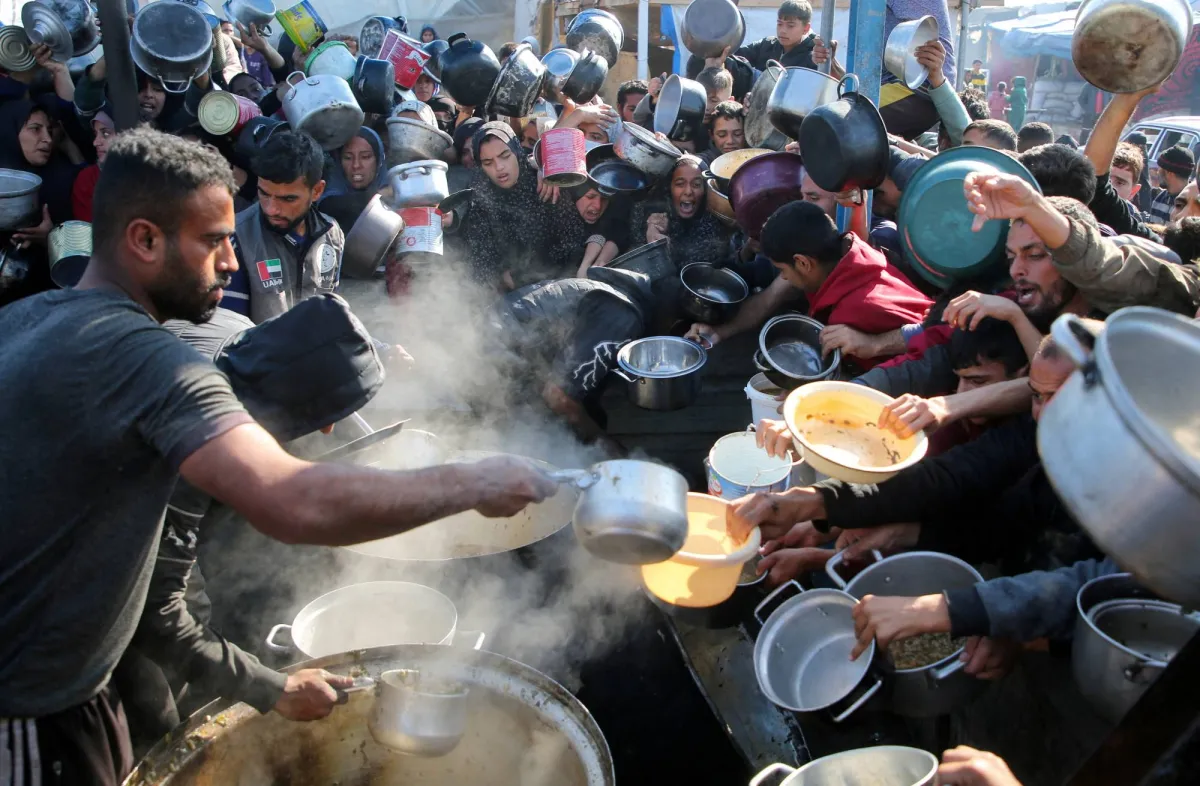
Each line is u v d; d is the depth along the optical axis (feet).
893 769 4.81
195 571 6.88
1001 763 4.38
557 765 5.75
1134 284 6.73
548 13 36.65
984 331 7.40
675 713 7.82
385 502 4.33
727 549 6.80
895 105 14.34
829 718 6.06
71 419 4.58
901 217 9.30
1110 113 10.62
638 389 10.53
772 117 11.80
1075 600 5.69
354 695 6.11
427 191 12.40
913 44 12.48
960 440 8.25
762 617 7.67
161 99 15.84
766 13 29.99
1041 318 7.34
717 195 13.19
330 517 4.29
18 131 14.71
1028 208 6.48
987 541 7.36
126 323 4.66
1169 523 3.56
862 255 9.62
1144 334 4.16
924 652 6.45
